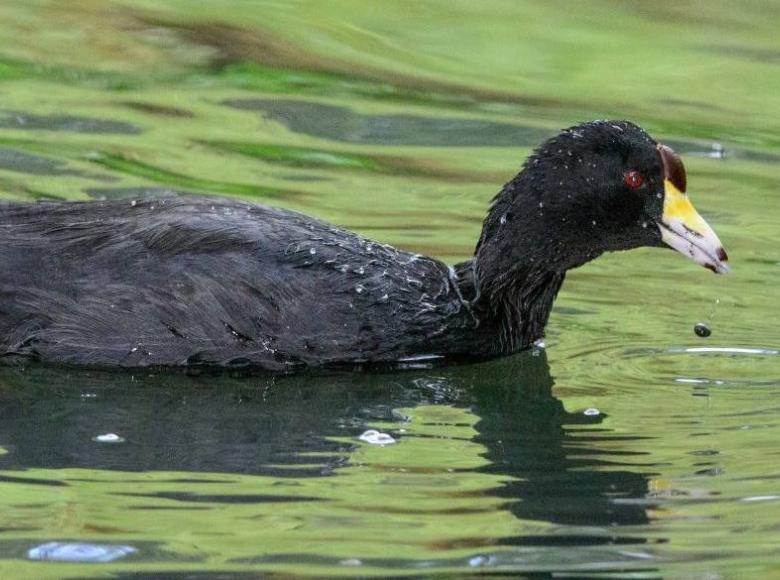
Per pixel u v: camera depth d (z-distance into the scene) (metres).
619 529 9.45
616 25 20.59
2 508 9.42
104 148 16.48
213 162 16.31
